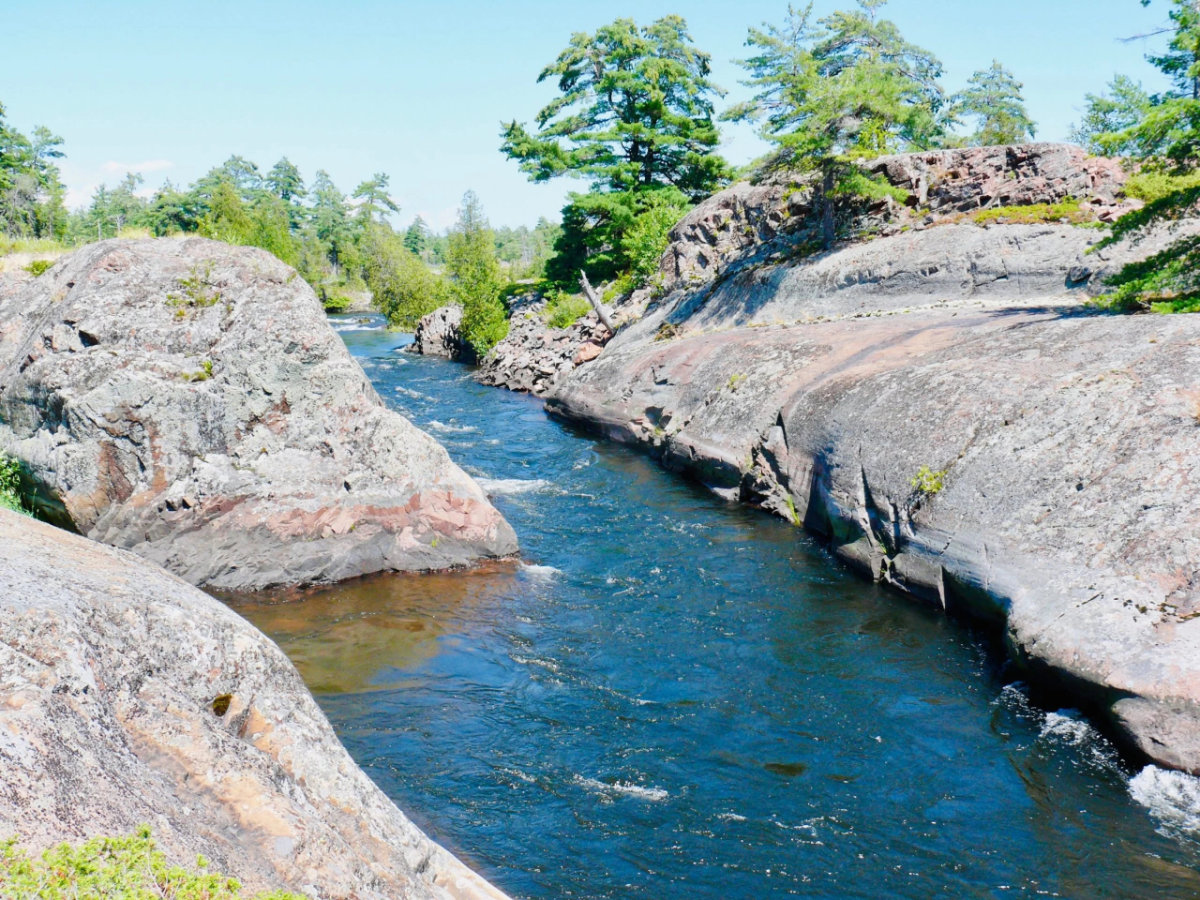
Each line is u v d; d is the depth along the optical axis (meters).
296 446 14.43
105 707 4.64
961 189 28.78
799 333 25.09
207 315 14.23
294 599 13.77
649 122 53.38
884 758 9.90
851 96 29.91
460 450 26.02
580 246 57.66
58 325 13.62
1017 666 11.47
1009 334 17.91
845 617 13.76
